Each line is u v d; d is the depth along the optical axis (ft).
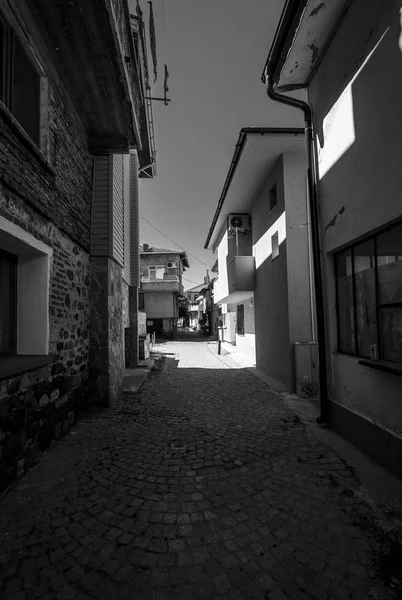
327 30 13.85
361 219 12.12
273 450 12.69
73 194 15.80
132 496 9.37
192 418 17.01
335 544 7.34
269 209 27.89
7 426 9.58
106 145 18.76
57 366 13.56
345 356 13.83
